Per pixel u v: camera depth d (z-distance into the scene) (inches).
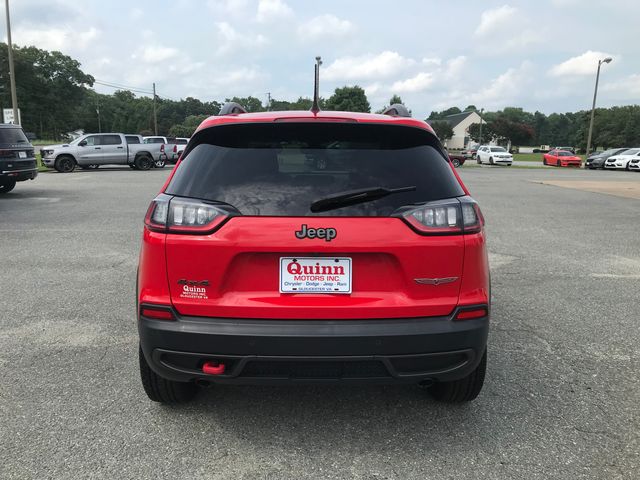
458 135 4232.3
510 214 447.5
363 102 2906.0
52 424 111.5
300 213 93.4
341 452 102.7
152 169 1094.4
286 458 100.7
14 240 308.7
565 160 1587.1
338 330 92.8
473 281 97.8
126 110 5359.3
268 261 94.7
